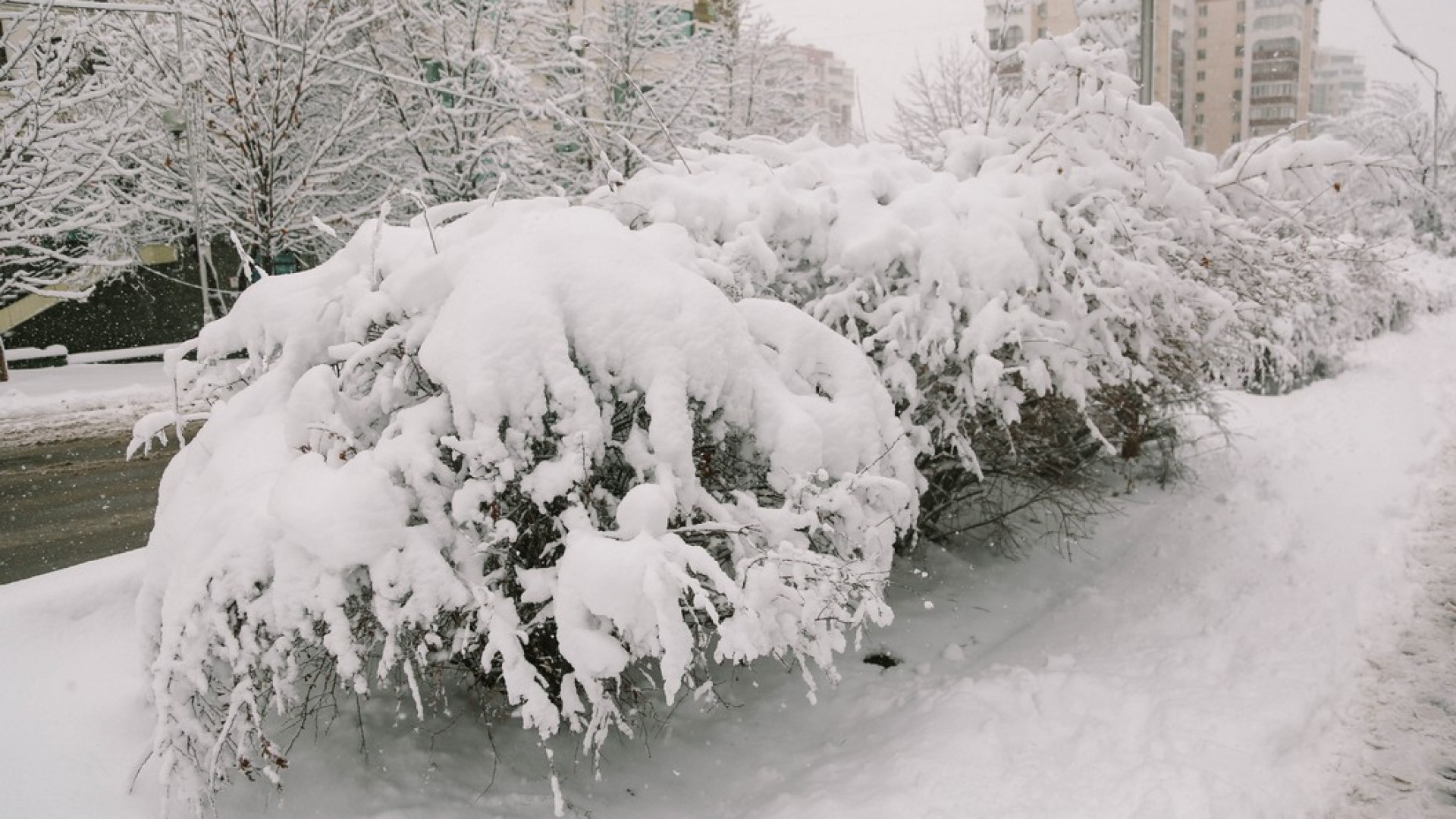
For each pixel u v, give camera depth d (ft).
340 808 12.67
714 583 12.67
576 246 13.14
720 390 13.08
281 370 14.33
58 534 26.61
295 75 48.14
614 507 12.93
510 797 13.57
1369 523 22.40
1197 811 11.95
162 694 11.43
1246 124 208.33
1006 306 18.11
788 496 13.07
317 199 52.08
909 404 18.21
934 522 23.41
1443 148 94.79
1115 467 28.96
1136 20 36.70
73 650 14.67
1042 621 20.13
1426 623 17.10
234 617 11.73
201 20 43.47
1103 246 18.56
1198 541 23.20
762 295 17.75
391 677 15.38
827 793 13.42
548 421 12.51
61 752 12.42
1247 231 21.95
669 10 63.41
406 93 53.01
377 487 11.64
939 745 14.23
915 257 18.21
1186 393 25.96
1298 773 12.89
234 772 12.59
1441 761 13.08
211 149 48.19
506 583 12.78
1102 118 21.09
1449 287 67.82
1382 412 34.14
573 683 12.00
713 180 19.69
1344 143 20.33
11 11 45.06
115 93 47.26
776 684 17.61
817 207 18.34
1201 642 17.29
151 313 70.18
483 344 11.89
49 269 55.72
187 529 12.78
